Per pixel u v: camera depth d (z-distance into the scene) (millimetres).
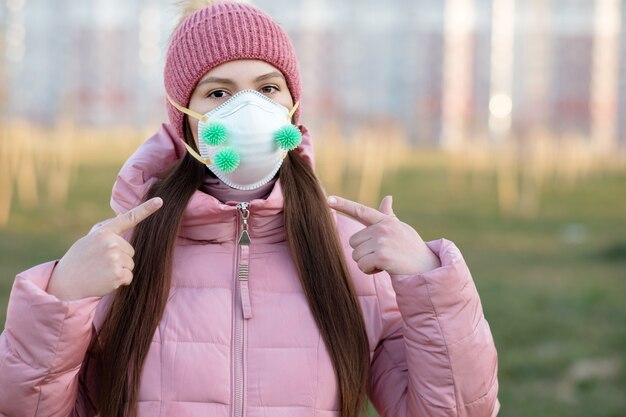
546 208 14891
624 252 10391
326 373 1737
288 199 1850
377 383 1873
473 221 13164
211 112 1796
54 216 12391
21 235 10773
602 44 28078
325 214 1871
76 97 25797
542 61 23875
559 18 27922
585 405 4762
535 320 6805
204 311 1745
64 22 25844
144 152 1979
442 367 1667
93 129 25094
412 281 1658
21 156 15062
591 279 8859
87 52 26203
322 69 25297
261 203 1799
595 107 27984
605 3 28062
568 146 19078
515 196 15805
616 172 21312
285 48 1867
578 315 7059
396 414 1805
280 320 1762
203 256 1826
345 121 23891
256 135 1737
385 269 1692
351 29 26062
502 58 26797
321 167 16000
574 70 28016
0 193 13898
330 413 1739
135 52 26750
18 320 1591
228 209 1793
